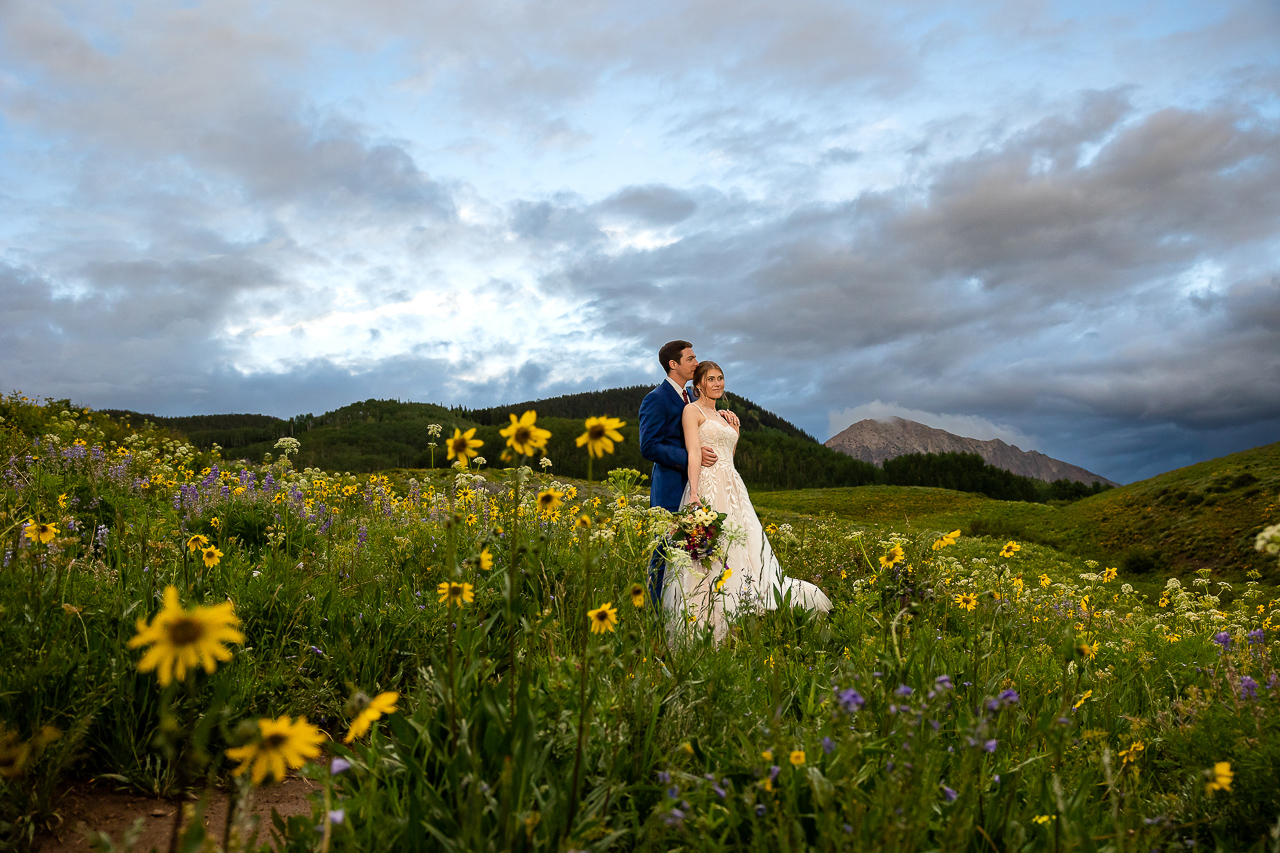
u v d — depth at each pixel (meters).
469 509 5.62
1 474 5.24
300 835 1.84
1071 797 2.15
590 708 2.31
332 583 3.93
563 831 1.81
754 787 1.90
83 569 3.30
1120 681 3.54
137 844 2.17
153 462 7.48
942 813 2.01
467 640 2.92
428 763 2.24
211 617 1.09
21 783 2.18
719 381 5.23
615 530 4.13
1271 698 2.55
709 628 3.29
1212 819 2.21
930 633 3.59
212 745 2.63
